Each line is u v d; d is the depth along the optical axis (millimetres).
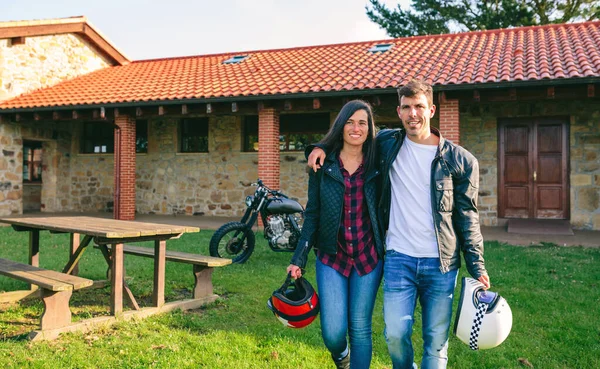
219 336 3490
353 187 2459
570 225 9633
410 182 2393
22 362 2918
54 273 3713
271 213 6258
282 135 12383
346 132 2465
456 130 8883
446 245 2336
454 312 4176
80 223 4387
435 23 20359
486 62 9469
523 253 6914
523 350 3299
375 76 9766
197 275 4406
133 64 15578
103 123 14453
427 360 2342
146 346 3260
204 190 12961
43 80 13070
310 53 13273
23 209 14867
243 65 13117
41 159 15438
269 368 2955
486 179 10562
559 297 4543
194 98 10258
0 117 12109
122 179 11312
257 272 5586
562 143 10195
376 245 2457
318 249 2566
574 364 3082
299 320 2492
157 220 11688
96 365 2936
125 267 5809
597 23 11750
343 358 2580
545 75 8000
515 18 18156
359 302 2436
